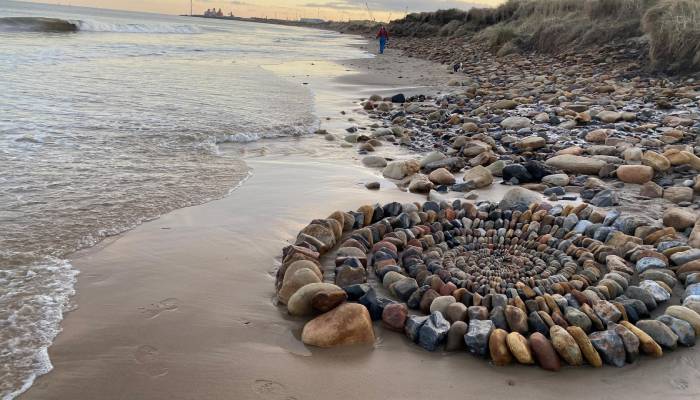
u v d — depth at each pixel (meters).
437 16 53.66
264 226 5.05
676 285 3.95
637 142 8.13
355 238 4.64
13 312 3.39
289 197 5.90
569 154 7.54
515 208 5.52
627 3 22.69
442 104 13.11
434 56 31.00
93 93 11.15
